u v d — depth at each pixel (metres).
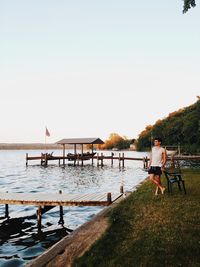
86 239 7.07
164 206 9.75
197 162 55.28
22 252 9.89
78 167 55.94
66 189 27.44
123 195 14.11
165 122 118.56
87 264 5.52
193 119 82.12
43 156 57.28
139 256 5.68
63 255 6.10
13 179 36.75
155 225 7.65
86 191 25.97
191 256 5.55
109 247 6.32
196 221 7.82
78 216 15.17
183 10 15.13
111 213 9.50
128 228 7.68
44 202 12.77
